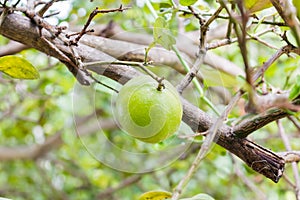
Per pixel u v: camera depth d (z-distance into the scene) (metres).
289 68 0.76
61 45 0.56
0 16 0.54
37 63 1.10
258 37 0.69
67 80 1.12
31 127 1.51
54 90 1.20
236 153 0.57
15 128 1.51
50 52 0.56
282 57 0.97
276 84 0.96
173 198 0.47
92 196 1.56
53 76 1.17
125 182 1.29
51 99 1.27
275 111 0.54
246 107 0.50
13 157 1.47
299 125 0.74
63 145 1.46
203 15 0.70
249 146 0.56
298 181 0.71
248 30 0.70
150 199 0.56
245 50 0.44
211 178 1.35
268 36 0.80
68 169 1.57
